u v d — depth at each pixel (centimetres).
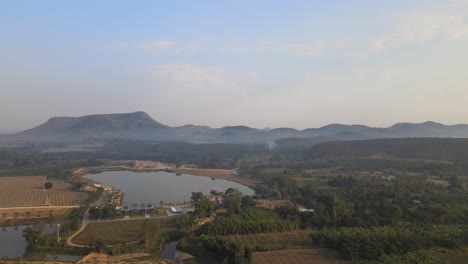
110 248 16712
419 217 19638
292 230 19312
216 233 18138
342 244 15712
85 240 18100
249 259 14788
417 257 14162
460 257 14588
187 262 15550
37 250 16712
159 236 18725
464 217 19238
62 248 16925
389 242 15425
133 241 18000
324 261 14925
